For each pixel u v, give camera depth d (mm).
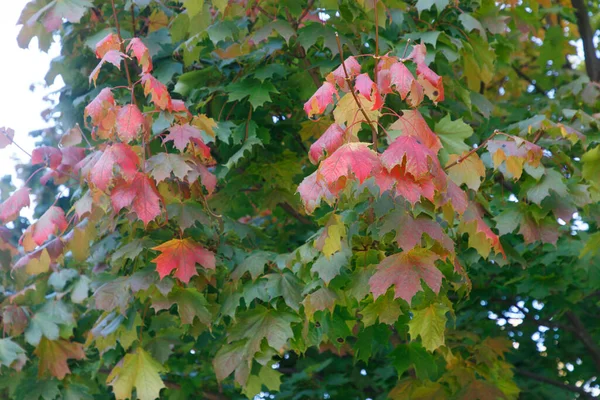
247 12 5168
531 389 6973
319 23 4629
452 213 3514
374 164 2992
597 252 5285
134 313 4391
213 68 4895
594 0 8430
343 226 3516
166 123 4309
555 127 4211
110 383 4691
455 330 5664
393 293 3748
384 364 7094
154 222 4164
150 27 5336
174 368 6449
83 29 5285
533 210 4293
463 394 5141
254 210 6637
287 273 4195
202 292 4320
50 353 5082
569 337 7148
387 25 4836
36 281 5289
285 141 5641
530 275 5680
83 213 4145
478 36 4965
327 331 4270
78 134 4426
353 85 3252
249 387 4516
